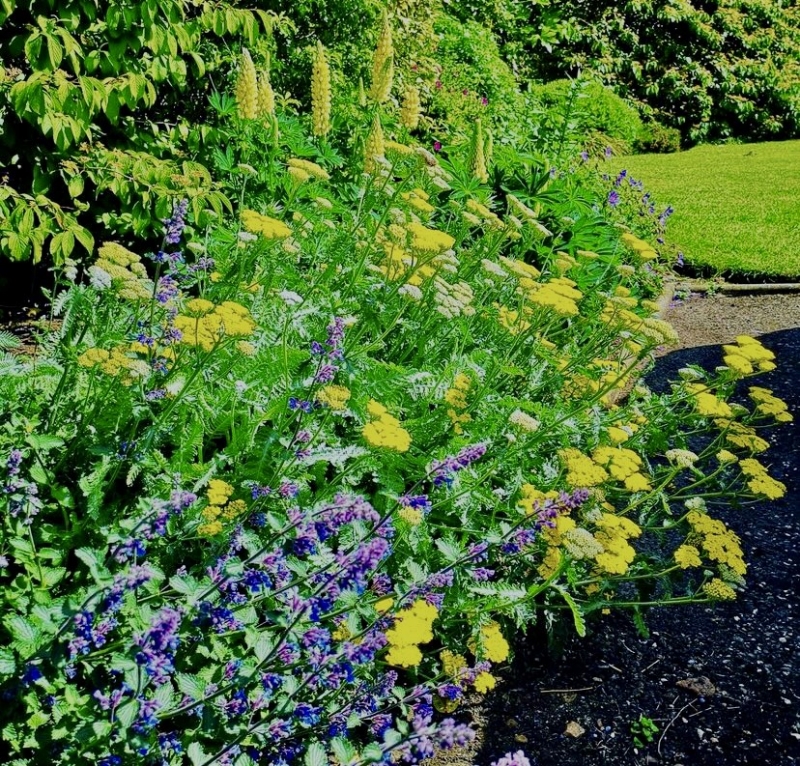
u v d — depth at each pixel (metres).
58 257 3.59
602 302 4.09
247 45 5.04
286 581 1.99
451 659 2.23
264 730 1.80
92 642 1.80
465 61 8.41
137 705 1.65
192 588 1.79
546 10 15.70
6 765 1.69
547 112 7.94
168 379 2.31
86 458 2.26
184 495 1.76
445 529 2.55
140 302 2.52
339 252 3.27
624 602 2.67
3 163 3.92
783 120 16.11
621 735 2.48
